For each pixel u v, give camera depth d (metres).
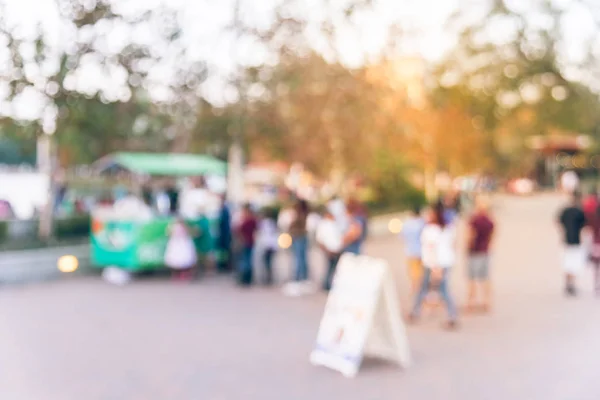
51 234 18.00
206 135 21.77
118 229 14.97
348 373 8.04
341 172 28.36
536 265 18.08
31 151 19.72
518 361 8.70
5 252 15.34
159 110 19.92
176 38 18.31
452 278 15.93
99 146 19.52
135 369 8.18
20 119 16.62
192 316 11.28
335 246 13.78
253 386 7.57
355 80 23.91
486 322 11.06
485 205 11.96
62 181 23.36
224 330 10.30
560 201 53.41
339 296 8.68
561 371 8.25
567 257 13.65
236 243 15.66
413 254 12.66
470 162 45.34
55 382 7.65
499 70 35.94
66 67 16.52
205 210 17.77
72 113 16.78
